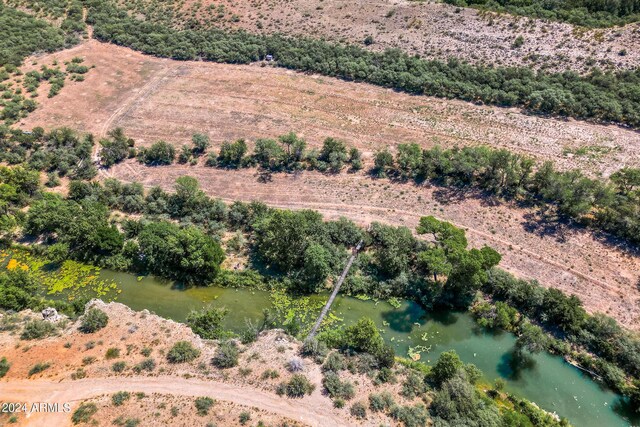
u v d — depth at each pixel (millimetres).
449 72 112562
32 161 97375
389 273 72312
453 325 66812
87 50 137500
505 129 99375
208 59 132250
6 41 132250
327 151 94438
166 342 60250
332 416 51531
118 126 108812
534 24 120312
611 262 72312
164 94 119250
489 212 81562
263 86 119438
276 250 73438
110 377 55375
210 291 72750
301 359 57938
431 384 56906
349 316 68250
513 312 65062
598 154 91000
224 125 107375
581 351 61844
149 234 75812
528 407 55938
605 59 108875
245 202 86750
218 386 54531
